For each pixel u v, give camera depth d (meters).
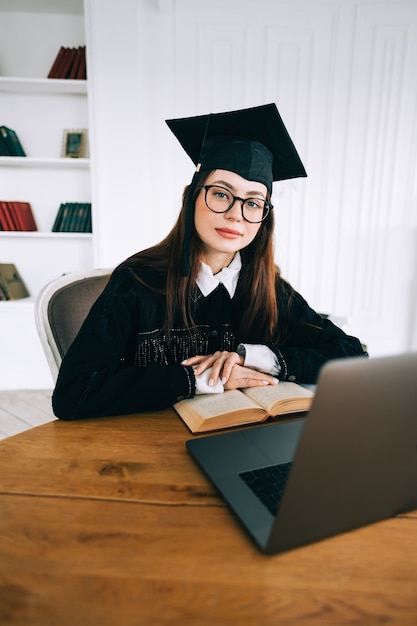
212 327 1.03
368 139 2.46
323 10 2.30
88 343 0.80
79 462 0.56
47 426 0.67
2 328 2.36
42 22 2.34
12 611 0.33
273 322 1.07
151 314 0.95
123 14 2.12
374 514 0.42
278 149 0.95
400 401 0.35
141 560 0.38
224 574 0.37
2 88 2.32
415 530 0.43
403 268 2.62
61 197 2.52
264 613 0.33
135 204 2.35
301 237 2.59
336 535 0.42
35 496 0.48
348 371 0.31
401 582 0.37
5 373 2.42
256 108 0.85
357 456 0.36
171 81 2.37
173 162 2.46
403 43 2.32
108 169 2.29
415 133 2.44
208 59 2.35
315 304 2.68
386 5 2.28
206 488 0.51
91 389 0.72
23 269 2.60
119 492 0.49
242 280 1.06
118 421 0.70
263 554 0.39
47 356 0.93
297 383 0.89
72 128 2.45
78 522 0.44
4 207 2.38
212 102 2.40
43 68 2.39
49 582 0.36
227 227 0.93
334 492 0.38
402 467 0.40
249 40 2.33
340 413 0.33
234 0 2.28
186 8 2.28
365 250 2.60
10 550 0.39
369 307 2.68
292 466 0.34
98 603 0.34
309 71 2.38
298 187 2.53
